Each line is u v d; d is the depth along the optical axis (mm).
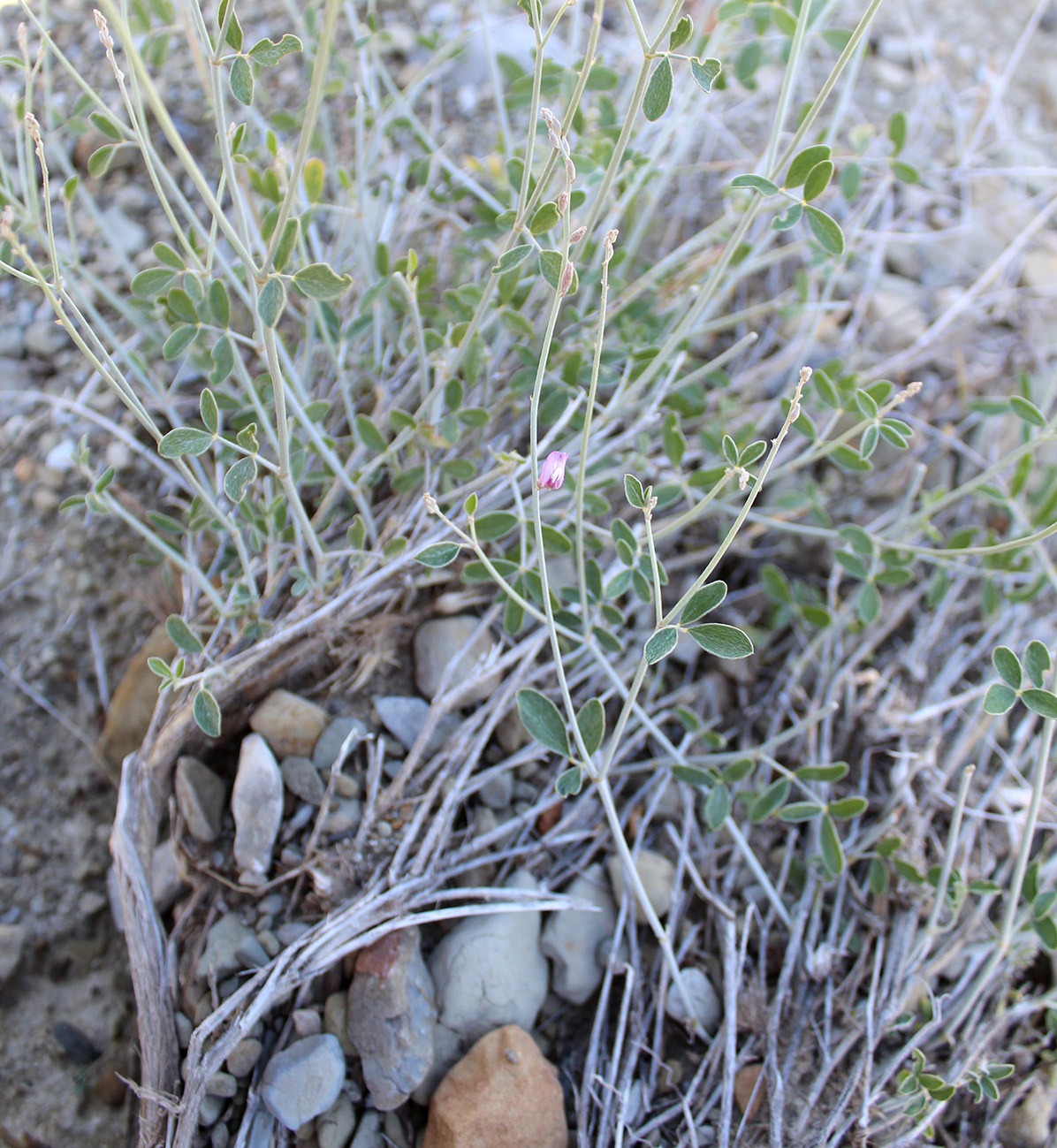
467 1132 402
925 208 597
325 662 462
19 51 589
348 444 490
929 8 679
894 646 506
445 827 437
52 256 373
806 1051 425
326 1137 408
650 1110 420
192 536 472
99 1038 448
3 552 505
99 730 486
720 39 488
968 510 533
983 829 468
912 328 560
